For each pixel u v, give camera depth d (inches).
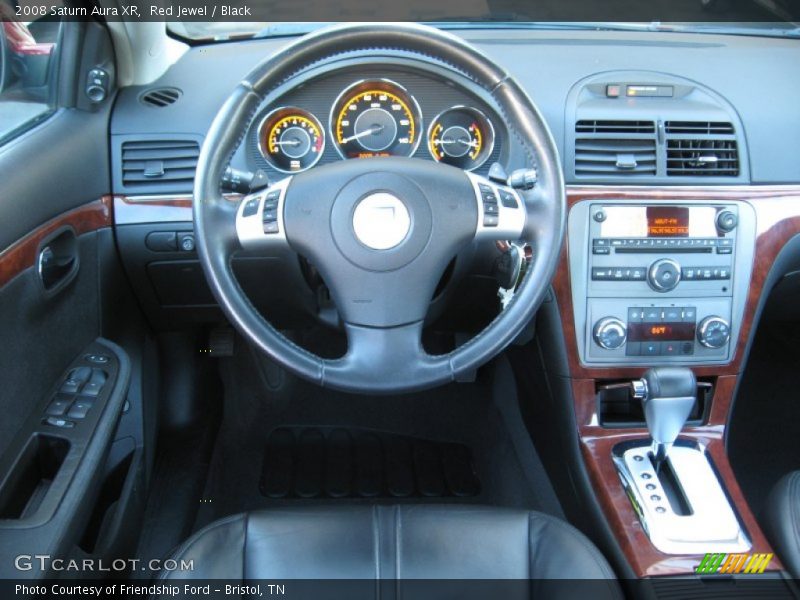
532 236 53.4
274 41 75.0
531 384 78.2
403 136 65.2
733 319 68.4
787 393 97.3
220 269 51.4
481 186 53.1
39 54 63.8
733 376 69.0
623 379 69.1
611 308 67.5
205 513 79.4
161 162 68.2
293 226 51.6
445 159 65.7
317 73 62.0
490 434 91.7
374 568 51.1
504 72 52.1
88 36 66.2
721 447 67.1
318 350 95.7
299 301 70.4
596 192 67.3
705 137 68.4
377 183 51.3
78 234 63.3
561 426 70.0
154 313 76.9
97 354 64.5
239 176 53.0
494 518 53.5
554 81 69.6
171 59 72.6
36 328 56.1
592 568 50.1
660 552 56.5
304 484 84.7
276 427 92.4
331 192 51.4
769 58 74.2
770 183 68.8
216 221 51.8
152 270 71.9
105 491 67.6
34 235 55.2
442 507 54.6
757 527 58.2
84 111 66.2
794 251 70.1
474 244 63.4
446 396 96.4
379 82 63.4
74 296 63.1
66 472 51.6
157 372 83.2
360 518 53.4
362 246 51.0
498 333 52.4
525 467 84.7
